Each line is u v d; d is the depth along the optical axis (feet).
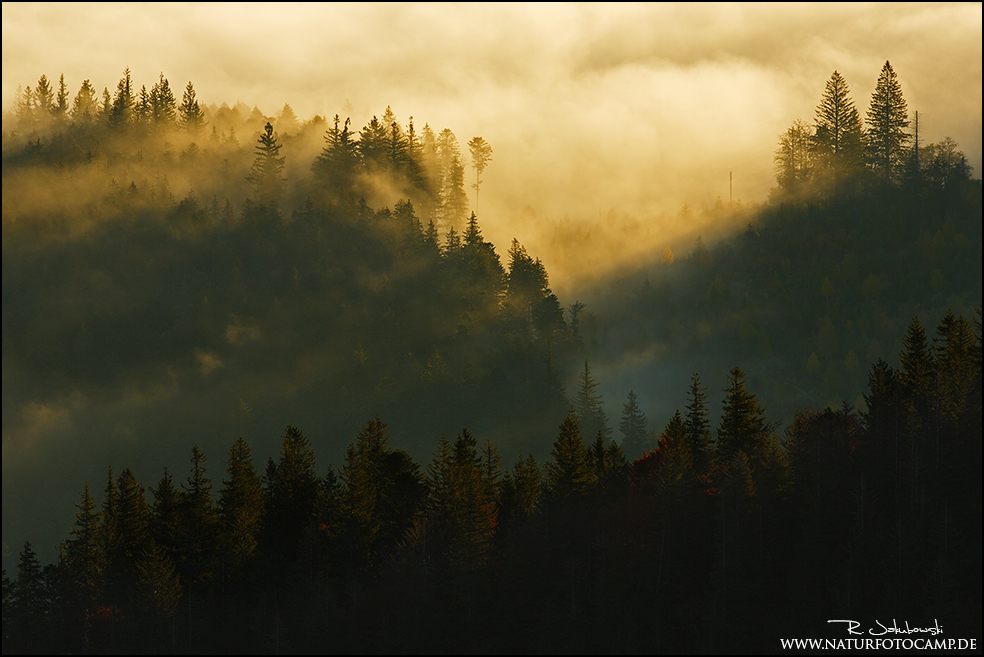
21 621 367.66
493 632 342.85
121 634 355.56
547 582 352.28
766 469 368.68
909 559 315.78
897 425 365.40
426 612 345.92
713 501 368.27
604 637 331.36
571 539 359.66
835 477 361.92
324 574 378.12
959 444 331.57
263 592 376.68
